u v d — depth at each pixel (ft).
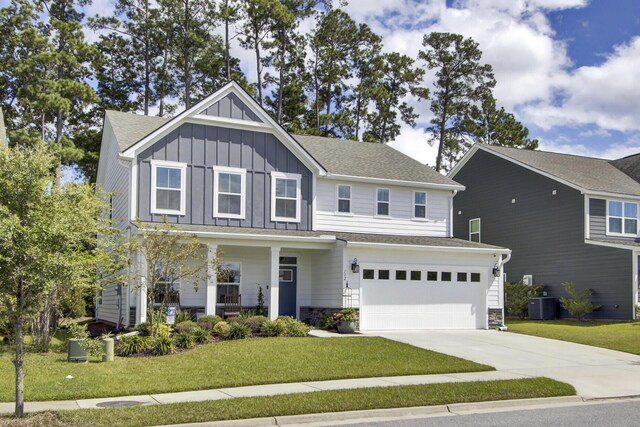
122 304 75.31
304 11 144.77
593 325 84.28
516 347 62.49
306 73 149.07
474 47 165.68
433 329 76.64
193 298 73.67
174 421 31.83
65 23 111.65
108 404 35.83
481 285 80.33
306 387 41.19
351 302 72.95
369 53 153.69
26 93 104.47
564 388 42.19
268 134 79.05
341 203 85.05
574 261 97.45
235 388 40.93
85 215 40.93
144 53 140.26
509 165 112.37
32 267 30.09
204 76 144.56
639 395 41.68
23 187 31.83
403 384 42.37
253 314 75.25
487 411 36.88
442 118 168.35
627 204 100.68
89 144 122.42
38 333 56.90
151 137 71.36
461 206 123.95
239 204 76.28
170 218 72.18
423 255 77.41
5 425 29.91
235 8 138.82
